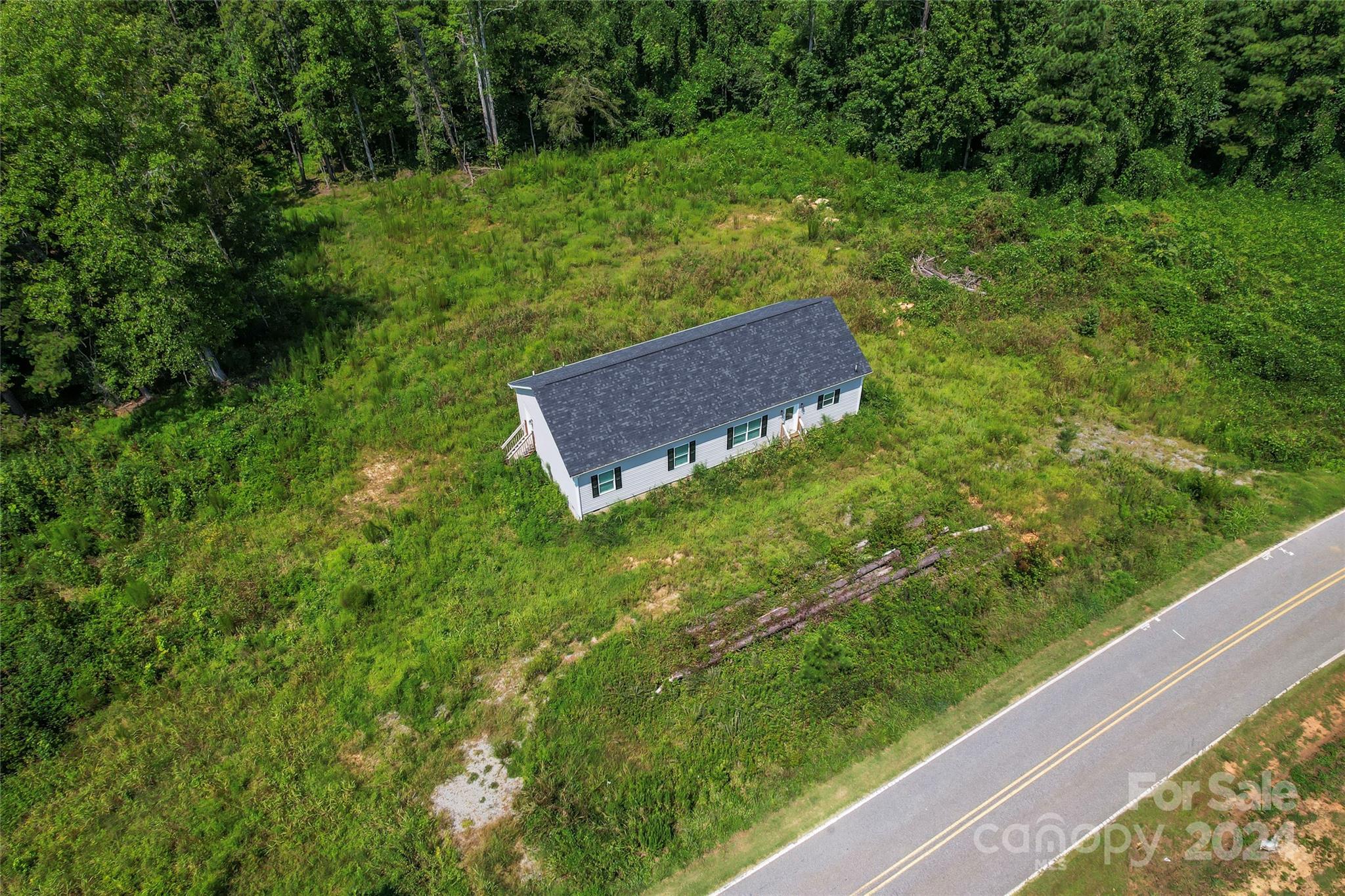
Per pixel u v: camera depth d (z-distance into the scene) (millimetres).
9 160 27844
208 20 58656
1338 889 17000
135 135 28984
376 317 37281
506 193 48531
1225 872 17406
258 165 53219
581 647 22484
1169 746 19828
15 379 30812
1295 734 19984
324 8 46094
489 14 48750
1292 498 26906
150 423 31109
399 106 51562
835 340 30344
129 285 28625
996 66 47344
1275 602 23375
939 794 18938
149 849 18062
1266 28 47719
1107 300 36906
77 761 20047
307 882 17406
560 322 36594
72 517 26844
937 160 49375
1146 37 46469
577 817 18359
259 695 21453
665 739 20062
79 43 28141
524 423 29203
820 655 21609
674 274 39781
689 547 25438
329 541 26094
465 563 25094
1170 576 24312
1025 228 41812
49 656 21750
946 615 22906
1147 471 28125
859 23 51688
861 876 17438
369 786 19266
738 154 51438
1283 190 47969
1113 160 44031
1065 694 21094
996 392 32094
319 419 31188
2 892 17469
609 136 54188
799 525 26016
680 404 27531
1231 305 36125
